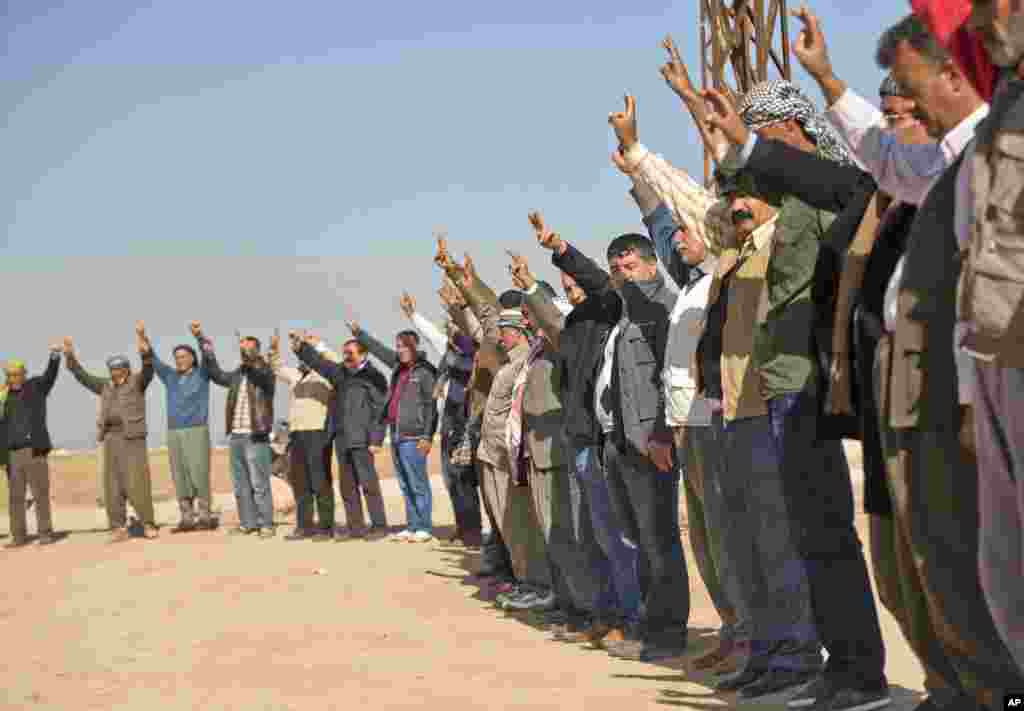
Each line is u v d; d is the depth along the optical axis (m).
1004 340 3.04
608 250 7.42
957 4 3.54
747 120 5.63
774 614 6.05
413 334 16.05
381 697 6.48
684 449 6.88
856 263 4.55
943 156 3.95
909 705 5.43
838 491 5.36
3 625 10.04
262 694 6.71
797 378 5.36
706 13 12.38
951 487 3.70
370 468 16.52
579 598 8.43
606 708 5.93
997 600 3.39
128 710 6.44
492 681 6.82
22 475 18.22
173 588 11.97
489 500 10.47
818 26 4.34
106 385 18.30
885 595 4.51
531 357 8.92
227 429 17.67
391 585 11.58
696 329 6.73
